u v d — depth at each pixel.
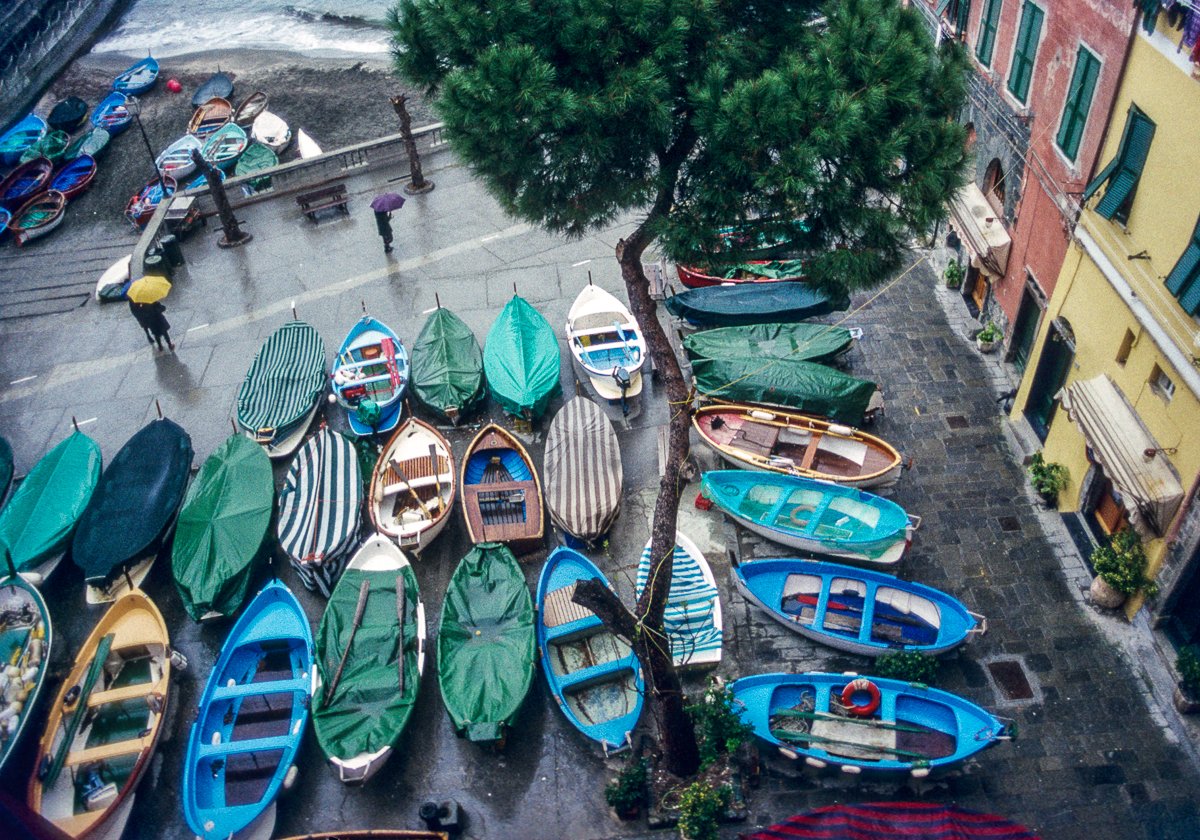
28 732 17.73
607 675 17.77
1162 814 15.70
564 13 15.27
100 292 29.88
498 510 21.03
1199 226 14.95
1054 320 20.30
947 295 26.66
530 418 23.20
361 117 42.78
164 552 21.41
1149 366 16.94
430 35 16.08
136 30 58.09
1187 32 15.09
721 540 20.66
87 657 18.33
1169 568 17.00
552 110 14.78
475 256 29.97
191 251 31.53
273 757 17.16
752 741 16.81
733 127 14.52
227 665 18.42
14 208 37.09
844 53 14.91
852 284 15.66
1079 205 18.88
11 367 27.50
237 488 21.22
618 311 25.94
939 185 14.89
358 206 33.03
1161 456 16.77
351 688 17.25
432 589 20.33
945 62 15.62
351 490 21.19
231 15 59.16
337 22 56.88
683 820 15.44
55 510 21.33
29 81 49.50
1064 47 19.58
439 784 17.00
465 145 15.77
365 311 27.95
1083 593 19.02
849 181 15.11
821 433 21.94
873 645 17.75
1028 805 15.95
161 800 17.06
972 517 20.70
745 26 16.66
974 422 22.84
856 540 19.06
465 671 17.45
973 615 17.81
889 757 16.05
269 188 33.88
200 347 27.41
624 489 21.98
